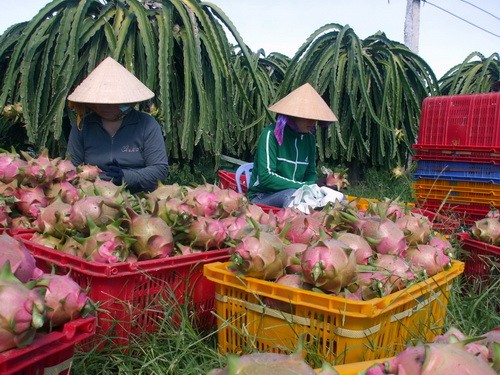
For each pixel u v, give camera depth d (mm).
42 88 5129
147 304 2162
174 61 5629
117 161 3668
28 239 2480
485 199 3811
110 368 2000
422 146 4074
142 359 2082
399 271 2133
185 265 2264
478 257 3057
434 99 4074
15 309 1312
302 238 2471
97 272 2012
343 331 1854
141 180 3609
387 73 7066
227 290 2131
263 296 2037
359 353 1863
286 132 4051
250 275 2061
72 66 4902
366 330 1854
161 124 5391
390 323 2010
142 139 3688
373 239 2324
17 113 5324
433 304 2336
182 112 5613
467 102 3883
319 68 7113
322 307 1869
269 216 2775
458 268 2533
